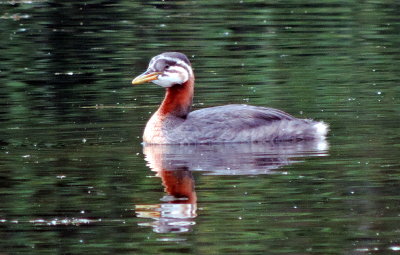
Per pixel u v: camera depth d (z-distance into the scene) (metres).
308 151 16.69
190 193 14.21
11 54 25.84
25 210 13.59
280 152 16.72
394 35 27.05
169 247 12.09
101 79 22.95
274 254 11.83
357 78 22.31
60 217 13.29
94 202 13.88
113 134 18.14
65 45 26.78
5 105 20.53
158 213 13.34
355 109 19.53
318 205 13.56
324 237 12.35
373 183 14.51
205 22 29.12
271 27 28.36
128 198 14.02
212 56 25.02
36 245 12.27
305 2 31.78
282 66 23.73
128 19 29.81
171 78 18.05
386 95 20.62
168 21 29.36
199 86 21.86
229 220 13.02
